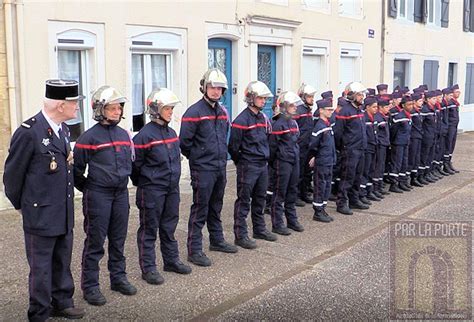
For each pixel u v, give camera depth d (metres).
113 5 8.65
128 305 4.76
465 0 21.17
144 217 5.24
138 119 9.48
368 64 15.59
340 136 7.92
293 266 5.76
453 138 11.48
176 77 9.80
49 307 4.28
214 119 5.71
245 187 6.25
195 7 9.91
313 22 13.06
